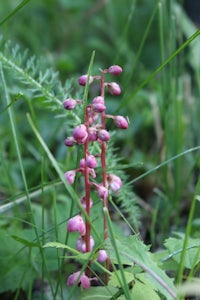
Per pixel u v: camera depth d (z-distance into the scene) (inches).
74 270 22.6
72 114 21.1
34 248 21.1
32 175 28.5
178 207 25.9
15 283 20.6
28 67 21.4
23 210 25.4
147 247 17.1
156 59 45.4
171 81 26.1
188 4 33.0
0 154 24.3
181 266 16.2
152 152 33.0
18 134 28.6
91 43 45.7
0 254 20.8
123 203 21.7
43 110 34.7
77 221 17.3
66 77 39.4
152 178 29.5
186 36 30.5
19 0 49.9
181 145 27.5
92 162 17.1
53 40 51.4
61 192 26.7
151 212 26.5
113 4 49.6
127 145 33.3
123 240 17.0
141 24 47.6
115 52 44.7
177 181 25.4
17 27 48.2
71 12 53.2
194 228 22.6
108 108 35.9
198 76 29.0
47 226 22.5
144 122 34.0
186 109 30.2
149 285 16.7
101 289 17.6
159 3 25.1
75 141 17.7
